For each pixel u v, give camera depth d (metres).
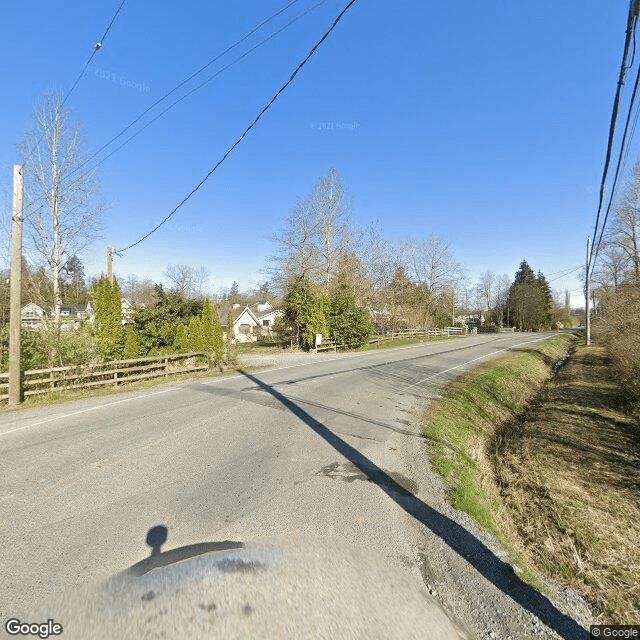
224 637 2.25
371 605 2.58
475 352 21.89
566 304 78.69
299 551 3.17
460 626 2.48
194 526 3.54
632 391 11.15
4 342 10.02
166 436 6.20
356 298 30.41
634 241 30.22
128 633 2.29
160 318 15.85
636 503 5.02
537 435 8.15
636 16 3.56
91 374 10.48
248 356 19.80
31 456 5.31
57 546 3.21
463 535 3.59
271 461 5.18
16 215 8.80
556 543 3.94
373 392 10.09
